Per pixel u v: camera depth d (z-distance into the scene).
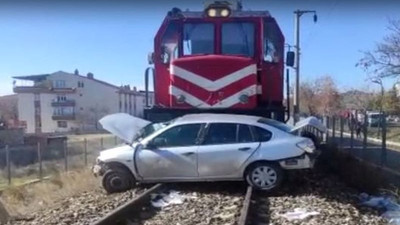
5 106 117.94
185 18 13.03
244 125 11.40
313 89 78.44
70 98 103.69
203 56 12.61
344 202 10.38
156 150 11.40
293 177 12.38
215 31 12.94
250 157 11.12
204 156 11.23
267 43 13.12
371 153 23.31
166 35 13.09
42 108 103.88
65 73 104.69
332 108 74.44
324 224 8.54
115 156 11.52
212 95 12.47
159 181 11.44
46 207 11.52
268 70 13.10
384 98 53.28
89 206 10.23
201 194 10.94
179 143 11.45
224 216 9.01
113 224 8.51
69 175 19.33
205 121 11.53
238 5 14.16
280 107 13.09
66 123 103.25
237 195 10.88
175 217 9.12
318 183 12.27
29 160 28.23
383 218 9.27
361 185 12.69
